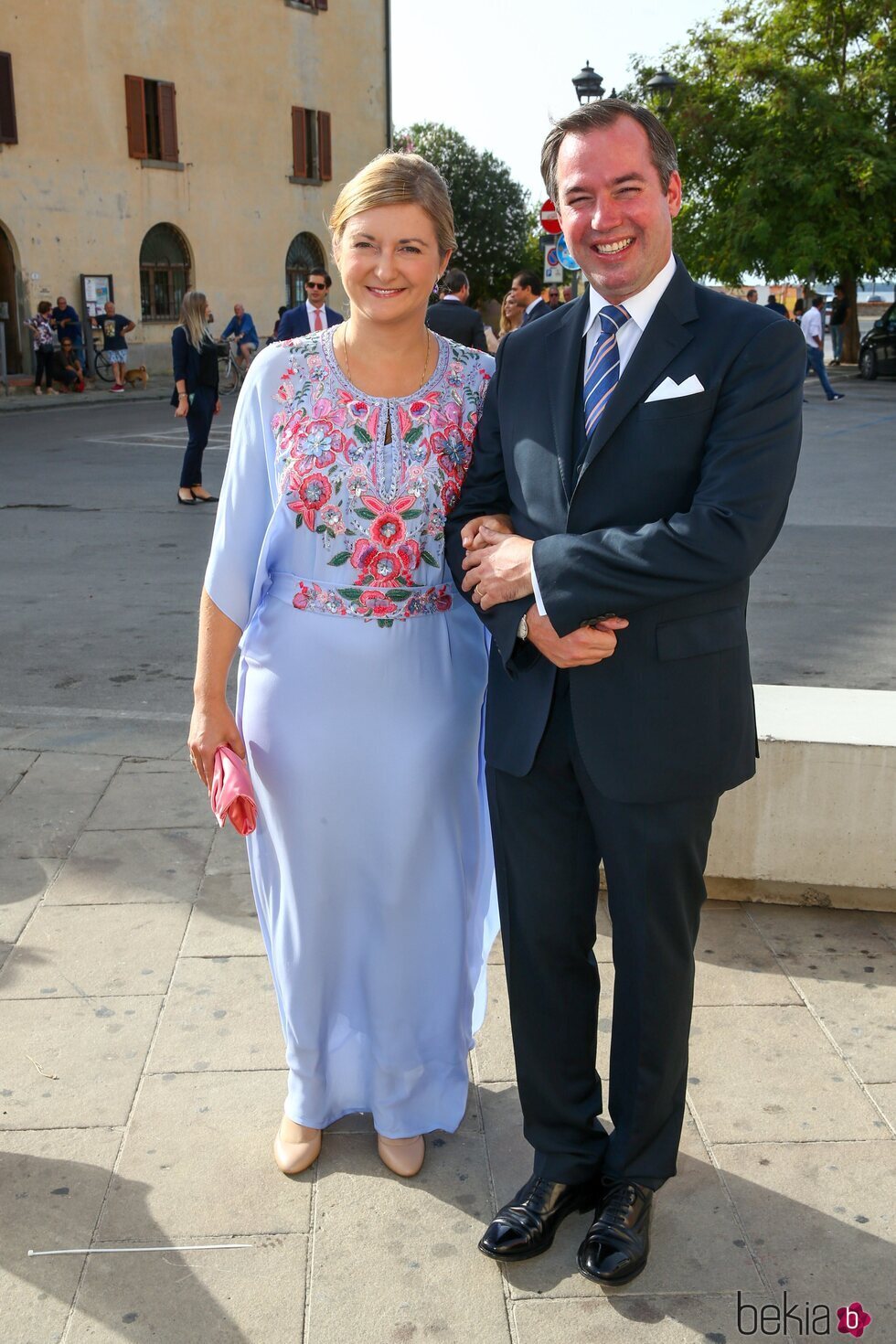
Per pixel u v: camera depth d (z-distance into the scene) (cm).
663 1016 223
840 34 2548
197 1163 253
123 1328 212
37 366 2153
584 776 215
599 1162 239
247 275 2728
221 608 243
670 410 199
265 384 235
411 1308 217
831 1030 296
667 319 202
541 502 211
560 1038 233
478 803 260
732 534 192
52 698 536
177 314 2603
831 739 340
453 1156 258
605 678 209
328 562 235
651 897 216
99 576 767
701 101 2500
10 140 2158
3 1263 226
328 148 2908
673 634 207
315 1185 248
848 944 336
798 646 621
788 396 197
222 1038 294
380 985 248
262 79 2683
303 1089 254
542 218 1005
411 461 232
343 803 239
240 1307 217
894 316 2339
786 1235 233
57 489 1112
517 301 1022
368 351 231
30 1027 296
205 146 2570
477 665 252
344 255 224
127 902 355
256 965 324
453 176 4862
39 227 2247
